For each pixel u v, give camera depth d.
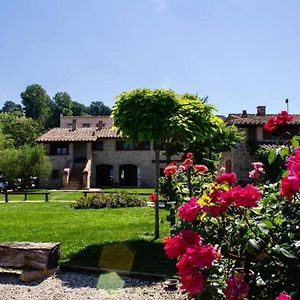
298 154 2.73
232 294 2.40
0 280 6.38
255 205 2.77
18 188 34.31
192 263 2.28
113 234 9.97
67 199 23.97
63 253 7.92
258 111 32.41
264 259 2.72
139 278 6.31
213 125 8.75
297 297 2.51
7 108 120.50
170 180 8.69
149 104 8.13
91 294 5.65
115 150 38.75
